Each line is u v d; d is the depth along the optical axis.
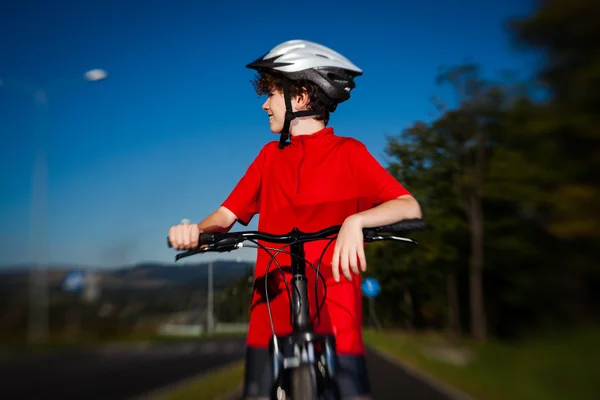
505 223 24.33
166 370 20.55
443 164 18.95
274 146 2.24
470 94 21.14
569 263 22.97
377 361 21.27
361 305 2.06
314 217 2.09
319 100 2.15
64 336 36.62
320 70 2.12
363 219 1.70
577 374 11.53
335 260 1.68
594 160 21.28
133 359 28.94
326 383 1.71
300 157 2.14
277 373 1.74
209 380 13.79
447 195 20.33
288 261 2.06
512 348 17.91
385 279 12.40
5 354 31.89
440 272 22.91
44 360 29.02
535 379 11.98
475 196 22.23
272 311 2.02
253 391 1.99
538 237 24.22
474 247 24.34
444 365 17.00
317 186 2.10
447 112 20.38
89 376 19.03
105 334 39.47
